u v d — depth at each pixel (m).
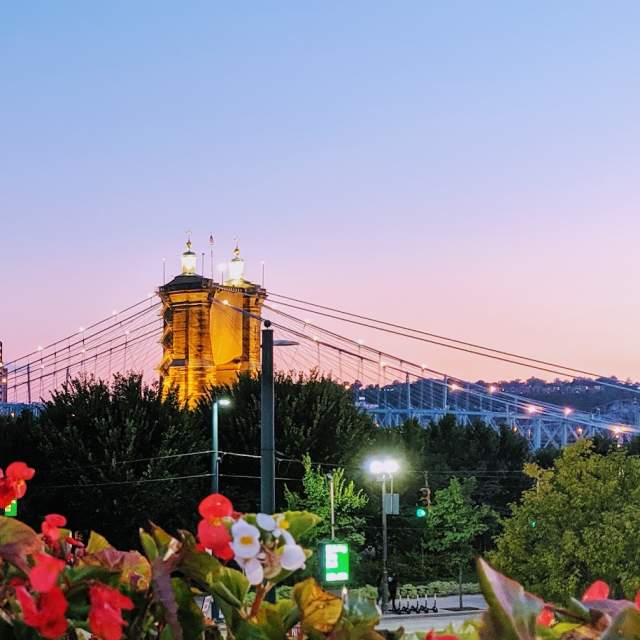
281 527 1.93
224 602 1.91
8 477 2.12
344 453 50.72
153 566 1.88
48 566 1.71
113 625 1.69
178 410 49.16
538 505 31.80
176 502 45.56
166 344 110.31
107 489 43.78
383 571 44.97
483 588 1.66
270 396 15.95
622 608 1.83
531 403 164.88
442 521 54.00
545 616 2.03
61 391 47.31
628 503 30.73
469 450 71.38
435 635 1.99
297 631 1.99
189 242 119.94
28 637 1.80
